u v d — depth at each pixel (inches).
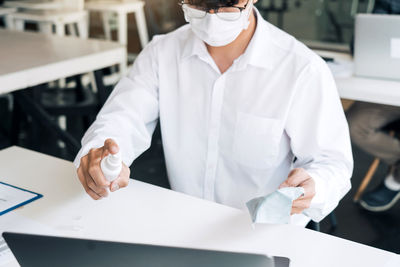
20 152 54.2
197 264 23.7
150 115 54.5
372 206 95.5
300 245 36.4
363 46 78.0
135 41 221.8
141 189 45.0
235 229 38.6
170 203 42.5
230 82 50.8
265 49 49.7
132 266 24.0
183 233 38.0
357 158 117.9
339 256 35.1
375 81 78.5
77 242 23.9
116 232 38.0
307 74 48.1
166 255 23.5
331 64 87.6
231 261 23.5
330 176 44.1
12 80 75.0
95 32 223.1
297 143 49.6
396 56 75.7
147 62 55.1
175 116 54.2
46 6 150.0
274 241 36.9
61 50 91.7
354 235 87.7
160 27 219.0
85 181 40.2
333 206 44.5
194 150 53.8
